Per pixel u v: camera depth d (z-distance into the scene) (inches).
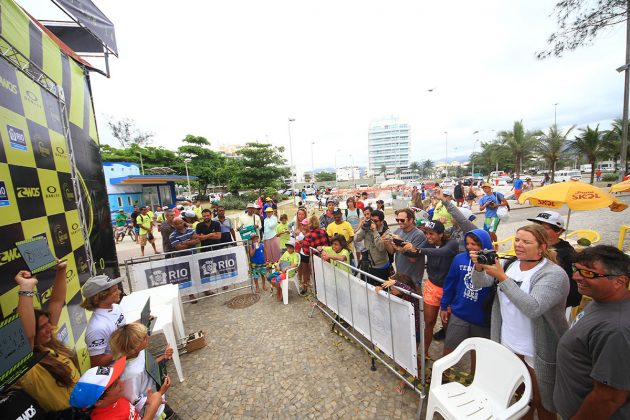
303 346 144.8
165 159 1326.3
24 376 65.7
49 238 94.0
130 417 64.4
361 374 120.7
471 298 97.9
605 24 184.9
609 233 310.0
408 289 108.1
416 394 107.4
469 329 99.7
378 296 115.9
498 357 82.2
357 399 107.3
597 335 53.1
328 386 115.2
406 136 5064.0
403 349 104.9
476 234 94.9
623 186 227.6
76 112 142.8
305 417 101.0
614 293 54.1
